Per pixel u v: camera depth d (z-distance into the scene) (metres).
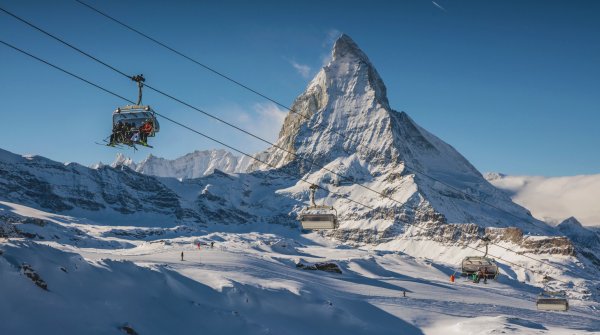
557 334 75.12
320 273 154.12
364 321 82.12
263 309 71.69
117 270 58.31
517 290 186.62
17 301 43.34
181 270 75.81
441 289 146.25
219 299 68.81
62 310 45.47
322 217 50.34
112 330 46.75
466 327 80.75
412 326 84.88
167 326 54.34
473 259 62.12
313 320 75.31
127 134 34.19
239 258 141.88
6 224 132.50
